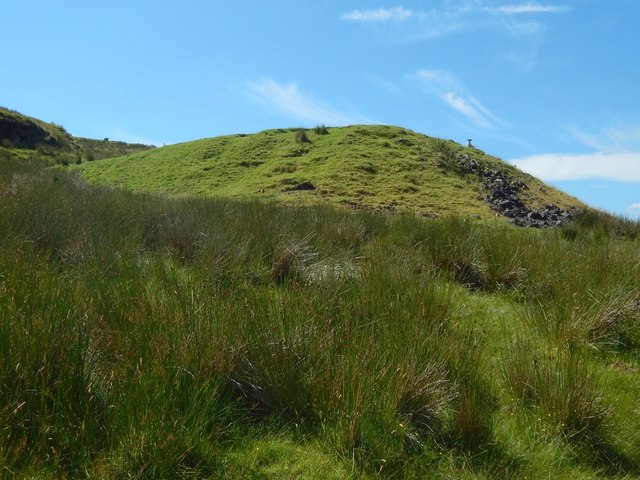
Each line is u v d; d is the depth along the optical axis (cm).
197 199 1362
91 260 613
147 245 866
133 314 462
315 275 721
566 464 409
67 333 397
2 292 428
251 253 776
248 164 3062
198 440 366
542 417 451
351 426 387
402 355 464
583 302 675
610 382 531
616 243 1102
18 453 328
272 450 385
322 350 458
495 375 523
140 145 6594
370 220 1212
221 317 468
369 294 577
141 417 357
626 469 410
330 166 2802
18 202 892
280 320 484
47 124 5350
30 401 357
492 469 390
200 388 393
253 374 445
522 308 731
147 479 338
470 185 2838
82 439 348
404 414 423
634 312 675
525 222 2320
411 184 2655
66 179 1677
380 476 368
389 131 3506
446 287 738
